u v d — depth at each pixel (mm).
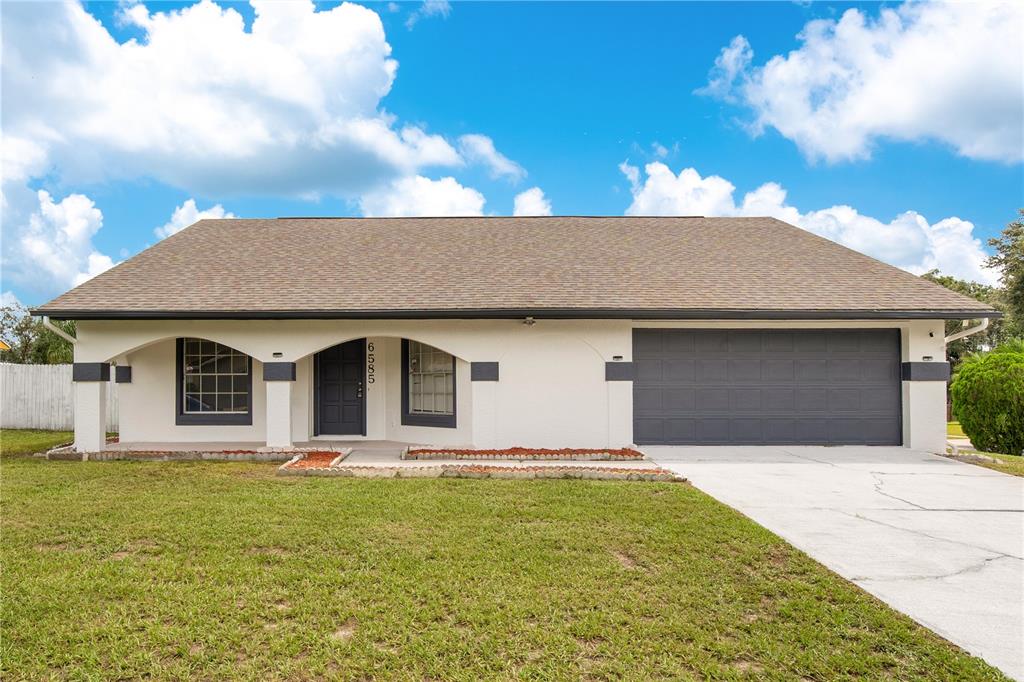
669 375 11234
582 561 4941
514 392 10805
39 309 9898
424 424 11617
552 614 3928
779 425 11242
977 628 3791
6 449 11086
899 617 3936
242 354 11930
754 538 5555
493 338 10805
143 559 4934
